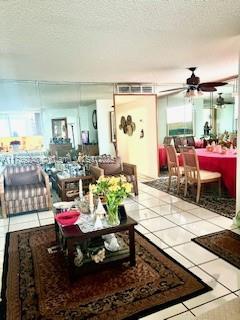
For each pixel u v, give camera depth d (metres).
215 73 5.14
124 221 2.35
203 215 3.54
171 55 3.57
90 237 2.15
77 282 2.13
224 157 4.16
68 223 2.29
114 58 3.57
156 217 3.54
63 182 4.30
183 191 4.87
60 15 2.14
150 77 5.18
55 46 2.93
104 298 1.92
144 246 2.70
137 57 3.58
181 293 1.93
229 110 6.83
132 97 6.16
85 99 5.43
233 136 5.99
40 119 5.07
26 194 3.96
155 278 2.13
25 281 2.19
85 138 5.51
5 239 3.11
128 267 2.32
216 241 2.74
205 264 2.31
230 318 1.65
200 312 1.73
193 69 4.49
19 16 2.12
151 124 6.23
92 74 4.59
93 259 2.25
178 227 3.16
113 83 5.61
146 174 6.72
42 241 3.00
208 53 3.54
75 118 5.38
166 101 6.94
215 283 2.03
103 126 5.68
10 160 4.88
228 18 2.36
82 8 2.04
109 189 2.26
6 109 4.83
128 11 2.13
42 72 4.26
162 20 2.35
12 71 4.12
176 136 7.12
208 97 7.18
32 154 5.03
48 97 5.11
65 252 2.38
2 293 2.04
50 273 2.30
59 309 1.83
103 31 2.54
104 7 2.04
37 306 1.87
